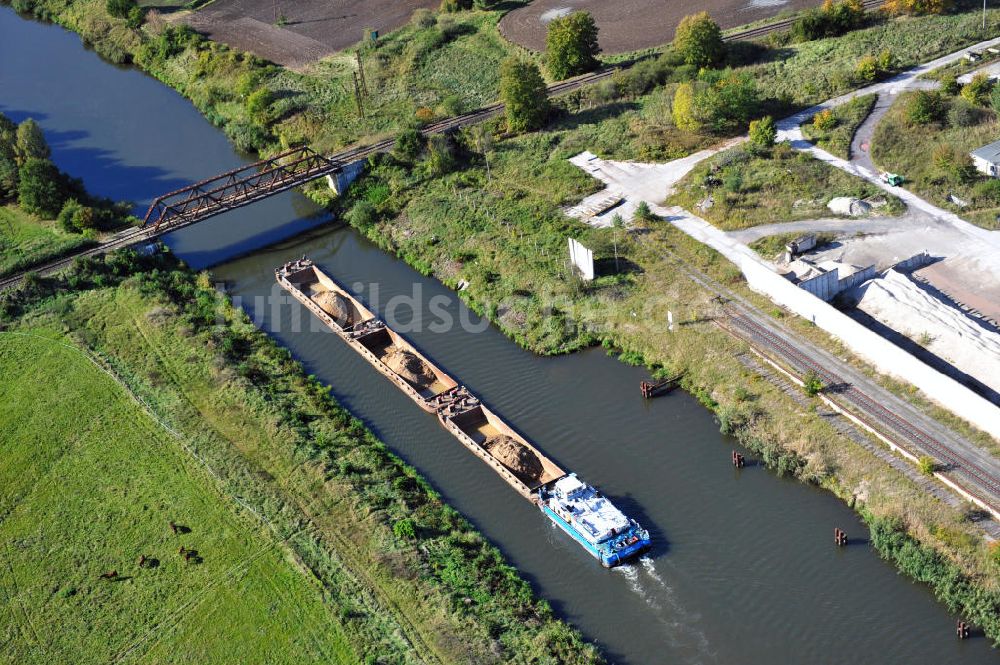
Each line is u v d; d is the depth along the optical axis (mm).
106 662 78438
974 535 79188
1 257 131000
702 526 85750
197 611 81688
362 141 150000
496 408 101250
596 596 81000
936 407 90688
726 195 124250
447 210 132375
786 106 142375
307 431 99000
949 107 133500
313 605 80938
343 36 187625
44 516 92625
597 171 135250
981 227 114375
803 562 81688
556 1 188375
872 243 114188
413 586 81562
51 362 112500
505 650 76000
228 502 91500
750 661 75000
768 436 92062
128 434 100812
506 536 87000
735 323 105000
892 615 76875
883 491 84562
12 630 82000
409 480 92562
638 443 94875
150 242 130375
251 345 113125
